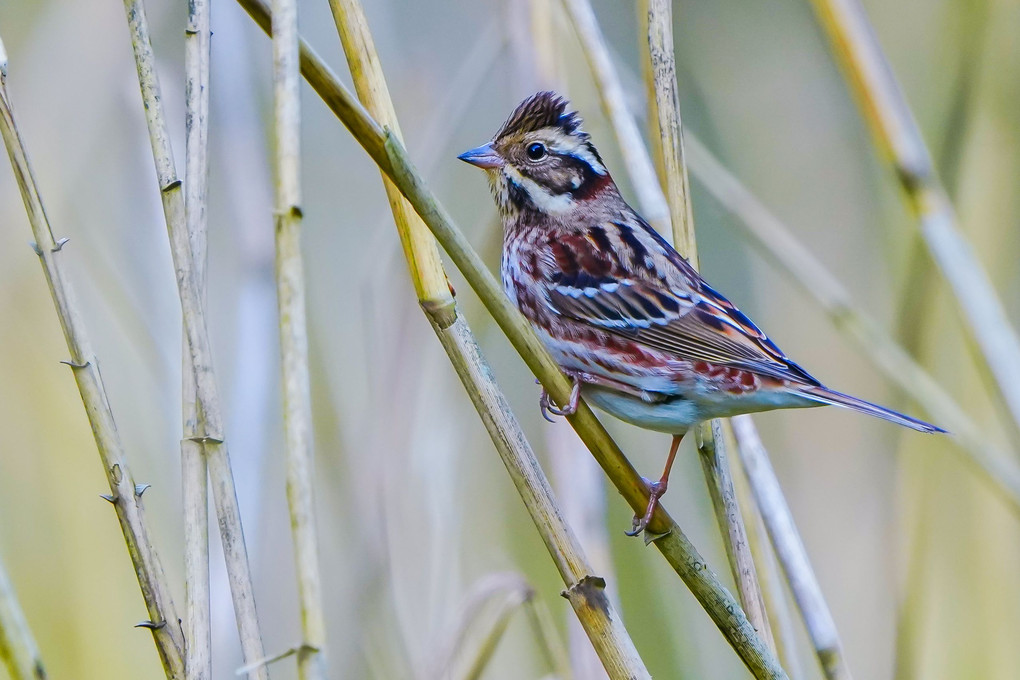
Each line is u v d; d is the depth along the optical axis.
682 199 8.36
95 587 10.30
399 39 12.69
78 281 10.84
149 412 10.59
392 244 10.59
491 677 10.69
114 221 10.81
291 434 5.23
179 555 10.18
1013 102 10.97
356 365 11.75
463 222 11.95
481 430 11.45
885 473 11.89
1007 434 11.16
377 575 9.83
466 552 10.91
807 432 12.55
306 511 5.23
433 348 10.48
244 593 6.25
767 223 9.52
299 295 5.23
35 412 10.66
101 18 10.99
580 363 8.89
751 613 7.86
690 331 8.46
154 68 6.36
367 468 10.14
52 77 10.91
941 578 11.01
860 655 11.67
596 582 6.56
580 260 8.94
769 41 13.54
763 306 13.06
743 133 13.40
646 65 8.34
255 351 10.27
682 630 11.18
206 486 6.35
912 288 10.14
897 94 8.59
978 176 11.09
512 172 9.34
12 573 10.34
